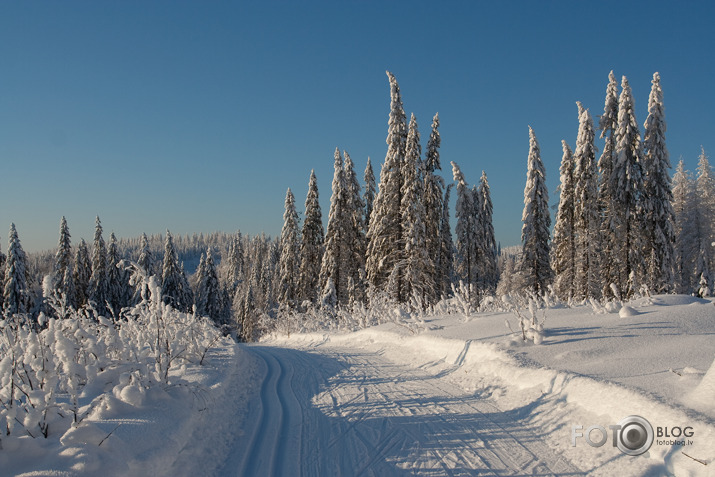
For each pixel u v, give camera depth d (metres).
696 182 35.22
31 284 33.59
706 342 6.46
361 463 4.89
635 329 7.88
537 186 29.27
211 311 47.66
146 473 3.98
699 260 30.11
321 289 35.19
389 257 27.42
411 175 26.53
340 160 35.34
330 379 9.51
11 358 4.39
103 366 6.31
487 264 36.09
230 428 6.16
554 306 12.92
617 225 25.44
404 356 11.46
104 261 44.19
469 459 4.82
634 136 24.73
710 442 3.62
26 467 3.55
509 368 7.29
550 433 5.24
